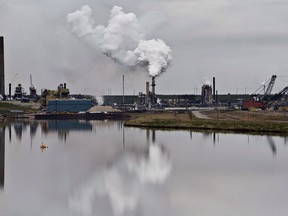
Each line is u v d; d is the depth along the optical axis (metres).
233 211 50.84
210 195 57.56
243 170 74.56
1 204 53.59
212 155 92.62
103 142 121.44
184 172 73.06
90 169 76.06
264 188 61.44
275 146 107.38
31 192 59.31
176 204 53.66
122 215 49.53
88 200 55.25
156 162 83.62
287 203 53.94
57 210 51.31
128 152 98.94
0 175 70.44
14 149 105.38
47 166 79.19
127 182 65.44
